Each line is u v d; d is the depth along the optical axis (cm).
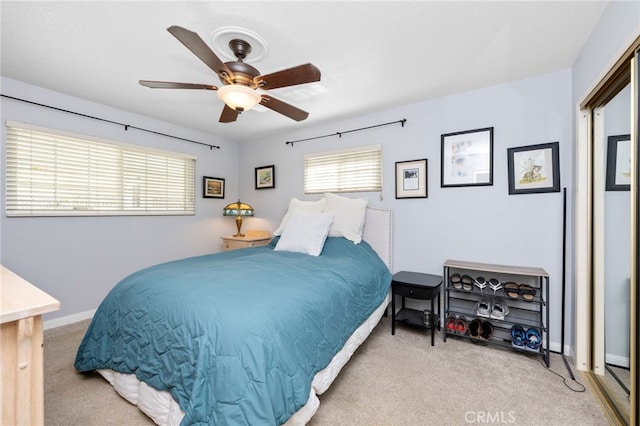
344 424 144
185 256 377
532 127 235
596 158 192
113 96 277
